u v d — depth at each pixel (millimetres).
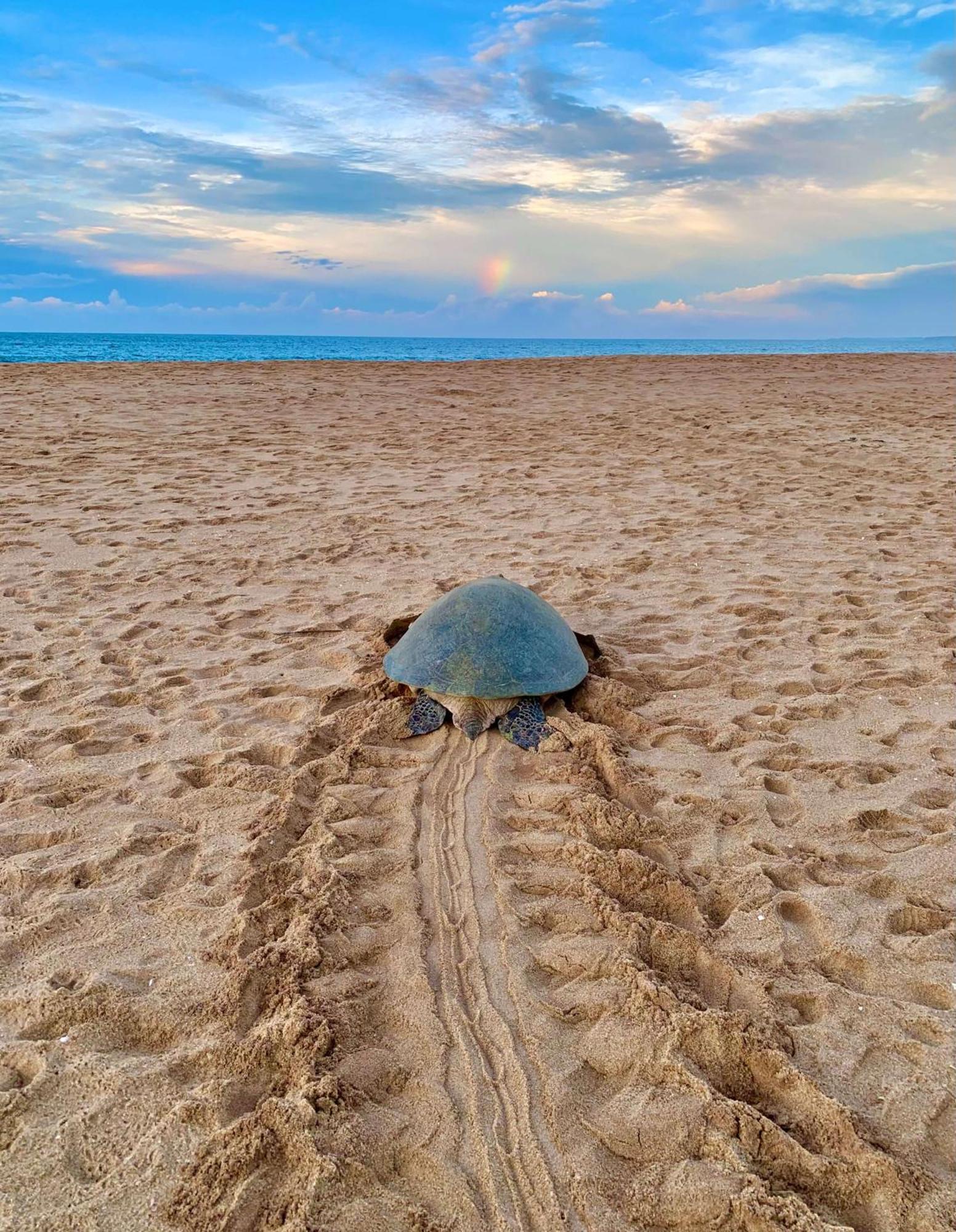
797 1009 2533
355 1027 2461
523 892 3066
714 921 2945
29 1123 2152
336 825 3436
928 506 8656
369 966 2721
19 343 80188
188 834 3416
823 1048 2365
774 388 19359
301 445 12273
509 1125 2162
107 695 4605
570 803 3539
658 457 11461
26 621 5676
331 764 3881
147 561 7020
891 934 2814
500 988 2625
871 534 7711
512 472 10570
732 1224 1913
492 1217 1931
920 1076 2264
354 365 24656
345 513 8609
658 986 2521
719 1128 2129
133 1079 2271
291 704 4527
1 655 5098
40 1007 2504
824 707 4422
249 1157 2021
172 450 11727
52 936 2830
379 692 4582
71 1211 1928
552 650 4254
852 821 3439
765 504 8914
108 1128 2137
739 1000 2572
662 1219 1931
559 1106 2197
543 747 3977
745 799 3584
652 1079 2275
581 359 28875
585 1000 2551
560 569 6797
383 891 3066
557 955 2740
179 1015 2504
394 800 3637
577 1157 2070
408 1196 1988
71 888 3084
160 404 15852
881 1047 2365
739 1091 2283
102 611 5895
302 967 2641
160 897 3045
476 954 2768
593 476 10336
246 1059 2330
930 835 3336
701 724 4293
